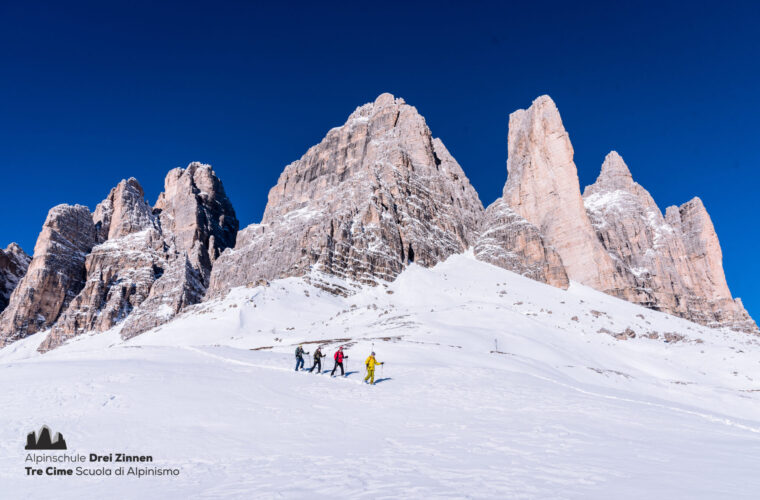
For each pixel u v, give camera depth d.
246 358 34.56
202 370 26.67
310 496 8.52
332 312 127.50
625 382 47.94
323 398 20.98
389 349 45.28
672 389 47.34
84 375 23.05
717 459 10.95
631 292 165.25
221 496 8.82
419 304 132.38
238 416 16.92
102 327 188.12
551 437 13.88
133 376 23.09
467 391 23.45
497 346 63.97
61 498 9.24
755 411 41.50
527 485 8.75
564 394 23.52
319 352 29.42
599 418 17.44
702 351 81.25
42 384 20.84
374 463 11.01
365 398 21.33
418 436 14.23
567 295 143.88
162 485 9.82
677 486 8.40
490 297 131.75
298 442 13.66
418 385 25.20
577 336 87.00
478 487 8.70
